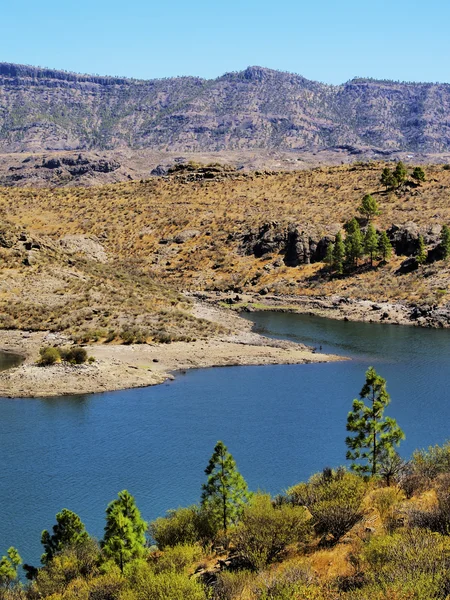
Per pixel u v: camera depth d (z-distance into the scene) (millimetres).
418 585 16828
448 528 21812
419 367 73812
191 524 30203
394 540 20375
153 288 111812
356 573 20141
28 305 89875
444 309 103938
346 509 25359
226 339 87875
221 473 30688
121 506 29188
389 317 105062
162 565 25109
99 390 63531
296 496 30750
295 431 50406
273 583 20297
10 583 28938
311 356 79625
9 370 67750
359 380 67688
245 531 25406
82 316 88500
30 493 39125
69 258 112500
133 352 77812
